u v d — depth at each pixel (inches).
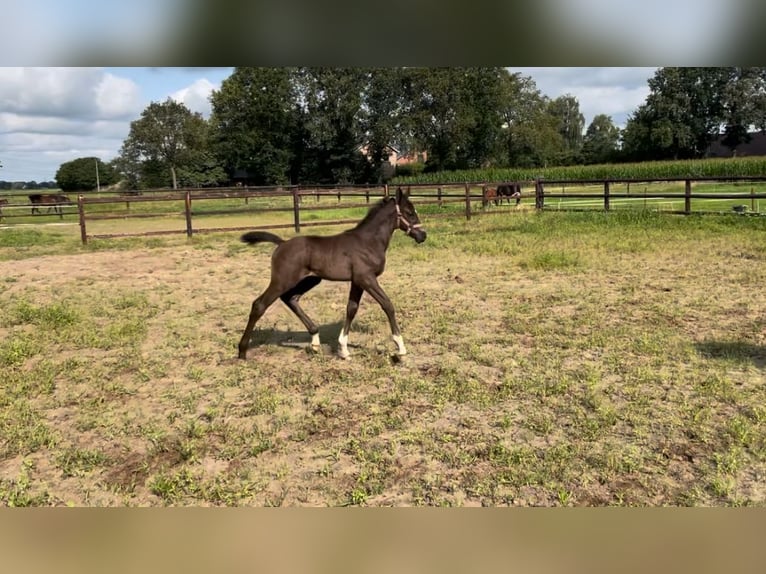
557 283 330.6
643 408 159.3
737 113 2433.6
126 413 167.5
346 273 199.5
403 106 2272.4
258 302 206.5
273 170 2316.7
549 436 146.6
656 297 287.6
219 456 140.7
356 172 2321.6
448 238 529.3
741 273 334.0
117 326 255.8
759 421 149.6
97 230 724.7
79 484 130.1
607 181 629.6
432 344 226.7
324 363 207.5
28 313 274.7
